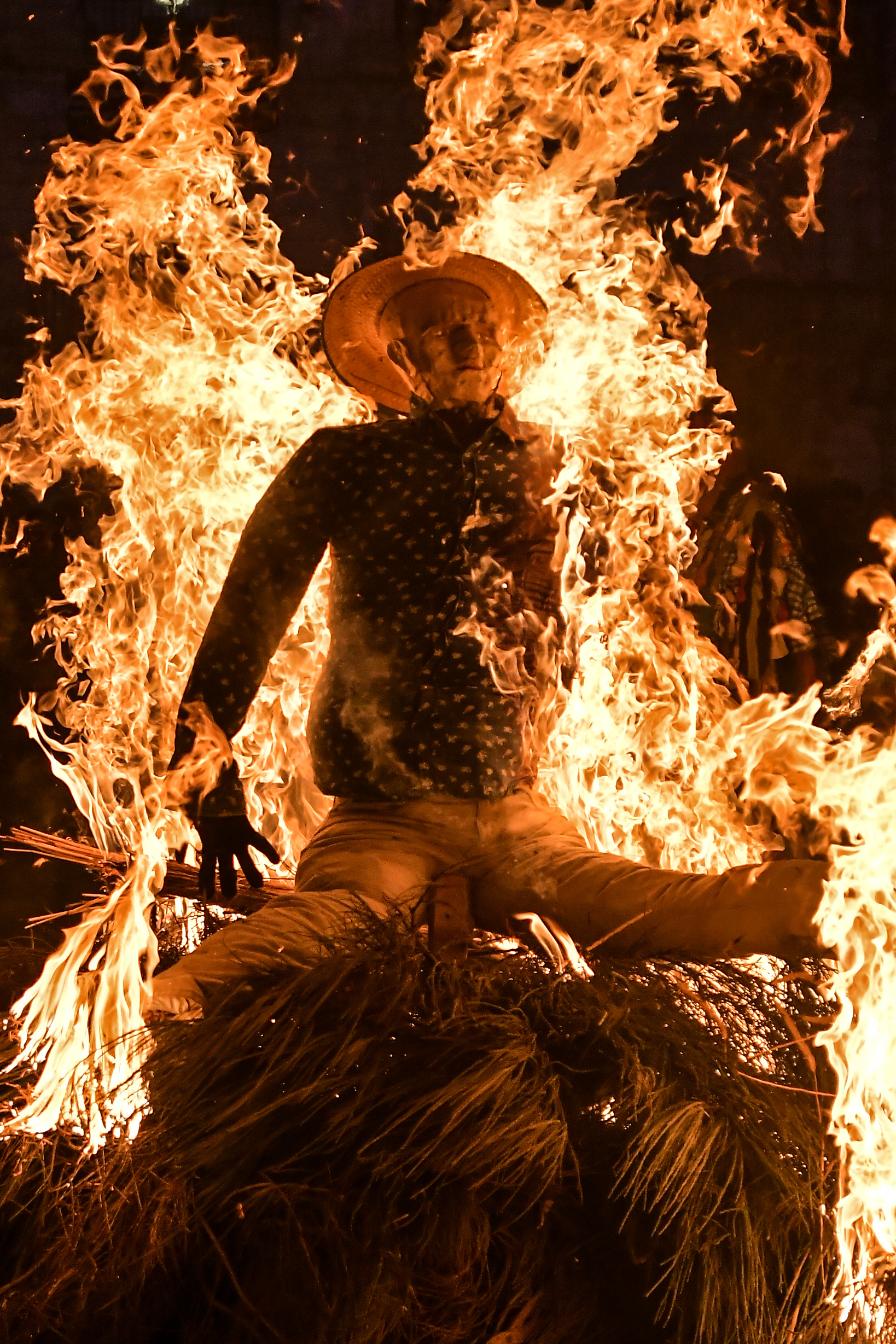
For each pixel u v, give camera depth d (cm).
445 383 318
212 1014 234
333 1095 219
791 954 268
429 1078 221
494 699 293
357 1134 217
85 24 1323
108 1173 217
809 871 262
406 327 329
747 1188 226
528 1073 228
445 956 262
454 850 291
